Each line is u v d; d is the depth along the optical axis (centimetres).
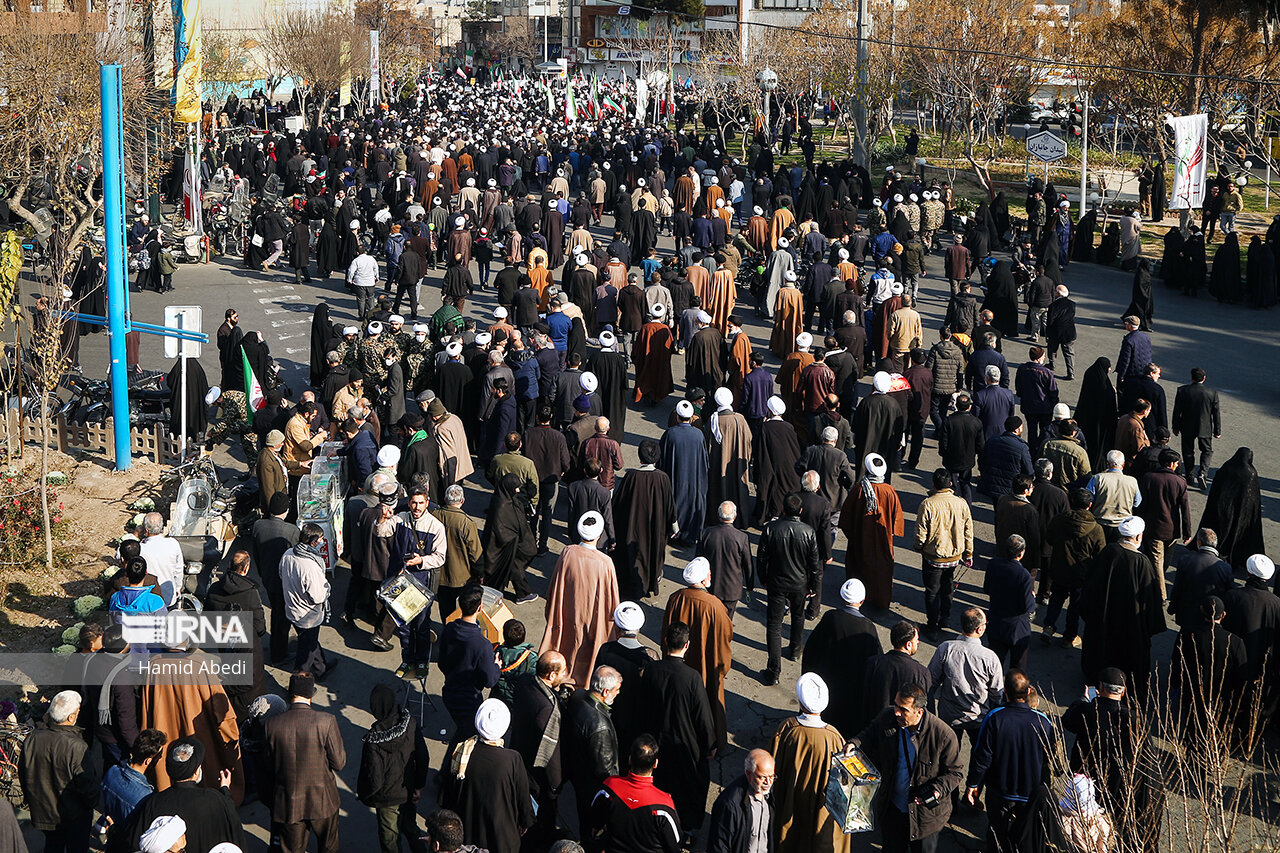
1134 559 977
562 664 793
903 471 1561
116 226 1475
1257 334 2292
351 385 1443
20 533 1290
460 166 3603
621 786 696
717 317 2062
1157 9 3444
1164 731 790
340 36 5434
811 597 1157
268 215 2748
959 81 3778
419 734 787
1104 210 3428
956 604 1227
